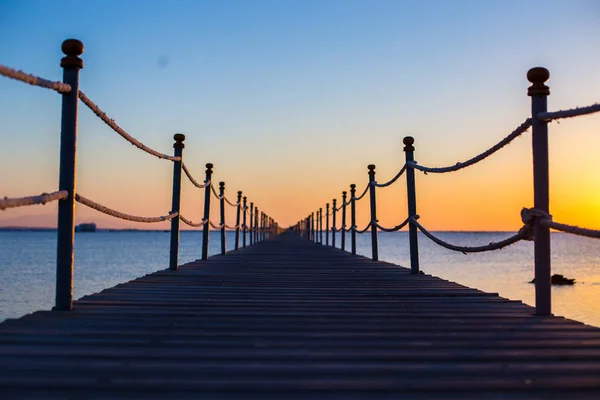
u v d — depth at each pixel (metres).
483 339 2.82
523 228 3.69
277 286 5.14
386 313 3.62
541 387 2.05
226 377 2.14
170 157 6.08
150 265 33.66
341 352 2.53
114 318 3.30
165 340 2.73
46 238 144.75
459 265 37.56
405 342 2.74
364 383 2.09
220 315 3.46
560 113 3.32
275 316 3.45
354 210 11.17
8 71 2.70
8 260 40.66
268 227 26.62
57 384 2.02
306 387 2.04
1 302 15.94
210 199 8.93
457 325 3.20
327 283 5.46
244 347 2.61
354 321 3.30
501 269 33.41
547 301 3.56
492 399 1.92
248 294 4.52
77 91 3.61
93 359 2.36
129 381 2.07
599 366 2.32
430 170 5.53
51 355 2.41
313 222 21.98
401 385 2.07
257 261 8.80
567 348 2.64
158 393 1.95
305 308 3.80
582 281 26.09
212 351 2.52
